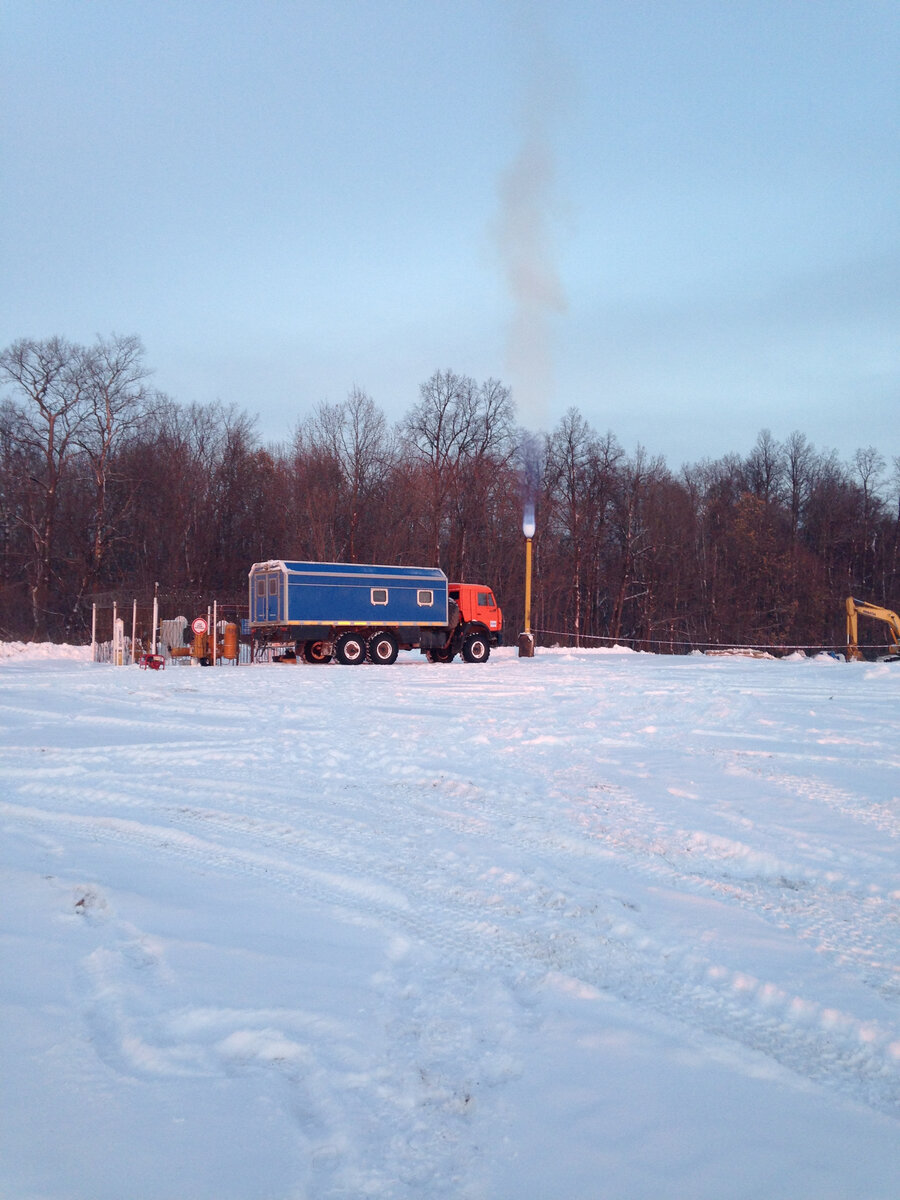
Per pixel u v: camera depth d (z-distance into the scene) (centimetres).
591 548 5706
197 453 5547
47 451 4509
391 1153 333
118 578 5059
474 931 561
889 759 1154
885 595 6291
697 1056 407
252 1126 346
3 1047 398
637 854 730
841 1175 322
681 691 2020
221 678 2272
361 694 1916
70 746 1191
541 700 1823
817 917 590
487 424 5503
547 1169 325
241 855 722
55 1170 316
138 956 505
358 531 5294
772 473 6844
